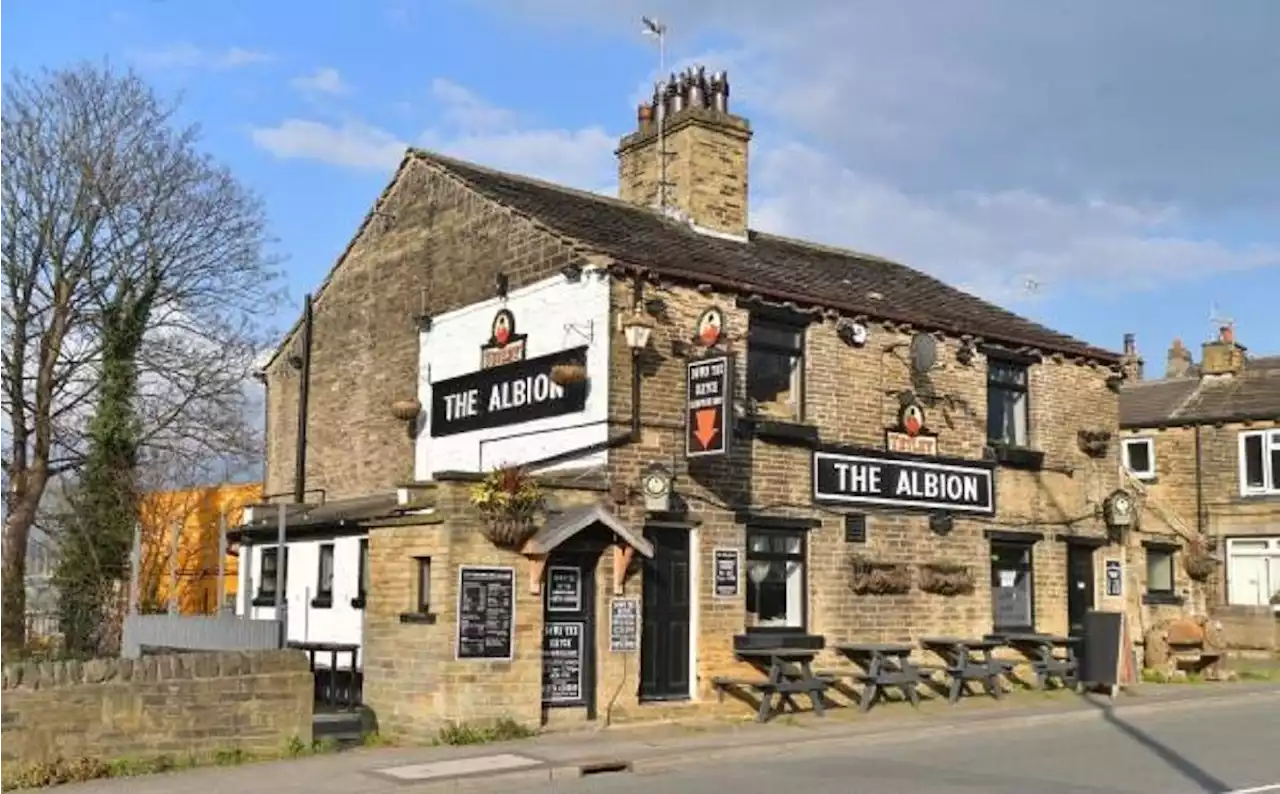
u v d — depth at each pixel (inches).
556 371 633.6
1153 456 1444.4
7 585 958.4
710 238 798.5
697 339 661.3
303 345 902.4
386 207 826.2
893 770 486.0
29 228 997.2
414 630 568.1
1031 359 838.5
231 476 1213.1
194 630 617.0
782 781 458.9
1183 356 1681.8
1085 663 765.3
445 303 757.3
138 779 453.4
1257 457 1374.3
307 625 783.7
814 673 666.2
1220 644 893.2
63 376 1010.7
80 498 1025.5
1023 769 486.3
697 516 649.6
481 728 554.3
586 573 610.9
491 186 754.2
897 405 752.3
